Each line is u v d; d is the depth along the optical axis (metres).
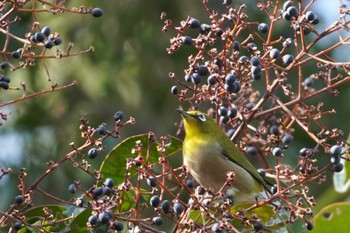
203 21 19.14
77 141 18.27
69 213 9.67
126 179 8.80
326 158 18.30
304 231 9.68
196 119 11.18
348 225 11.48
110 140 18.17
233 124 10.41
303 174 9.05
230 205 8.99
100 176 8.91
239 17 9.68
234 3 18.58
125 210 9.88
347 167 12.34
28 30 17.30
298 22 9.45
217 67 9.65
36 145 18.12
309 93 10.76
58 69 19.03
